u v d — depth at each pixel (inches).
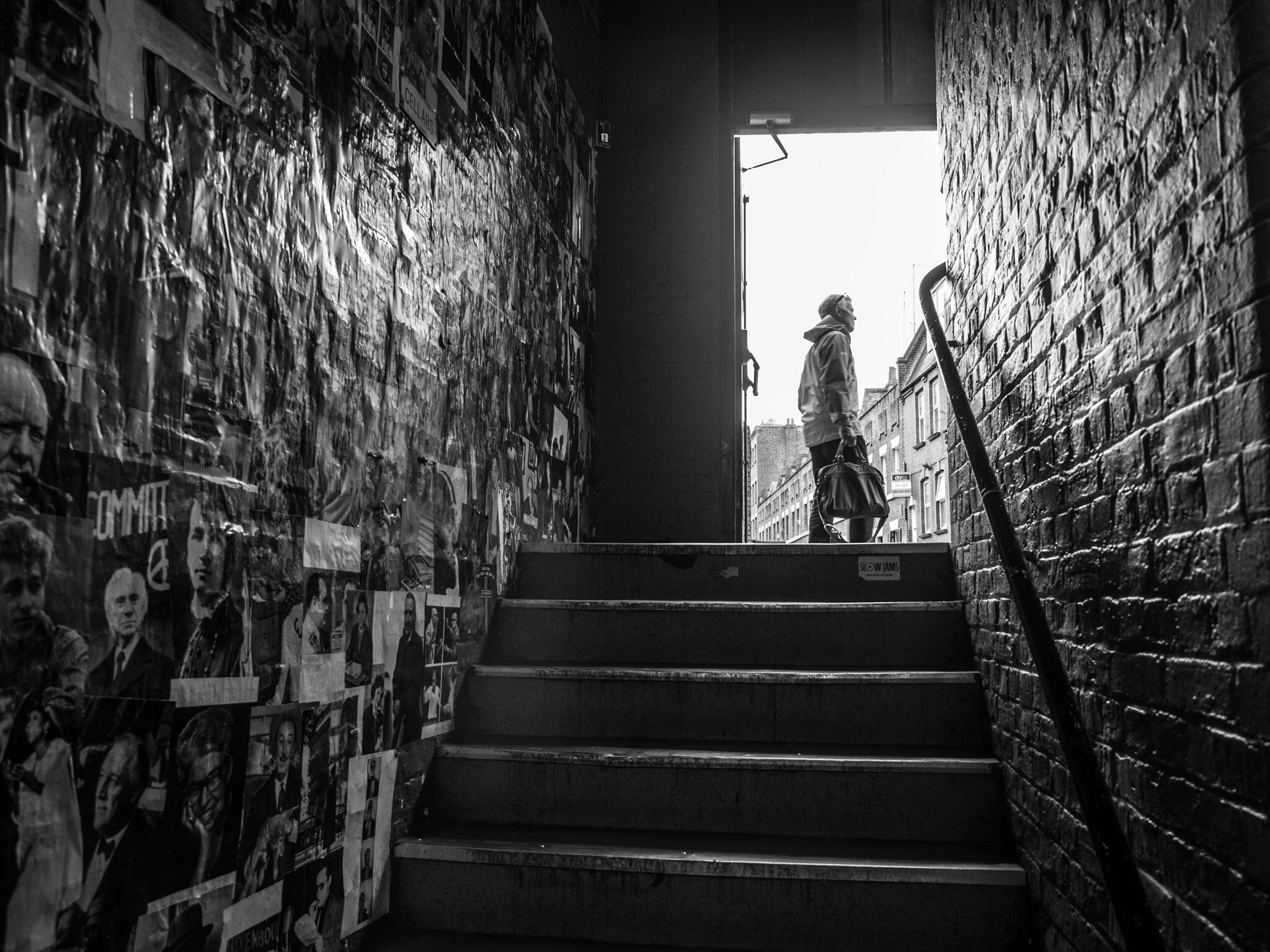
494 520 138.4
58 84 54.8
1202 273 53.7
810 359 209.6
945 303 140.3
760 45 230.7
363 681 94.1
